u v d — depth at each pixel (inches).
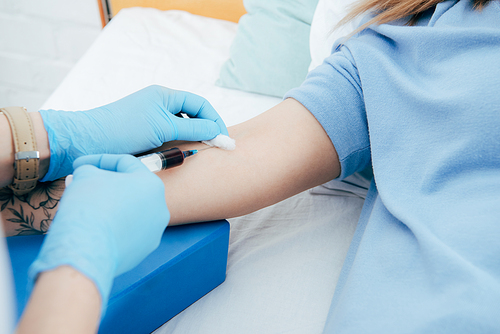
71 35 81.0
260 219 33.4
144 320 24.1
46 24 79.8
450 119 22.5
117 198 17.2
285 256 29.9
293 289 27.5
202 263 25.5
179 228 25.6
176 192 24.9
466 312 16.8
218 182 25.7
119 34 58.7
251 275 28.8
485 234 18.9
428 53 25.3
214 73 52.6
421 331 17.3
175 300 25.6
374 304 19.7
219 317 26.1
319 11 40.2
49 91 91.9
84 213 15.6
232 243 31.7
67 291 12.5
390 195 23.5
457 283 17.8
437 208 21.9
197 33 60.1
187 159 26.7
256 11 48.6
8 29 82.1
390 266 21.0
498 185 20.5
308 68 46.8
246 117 45.1
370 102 26.1
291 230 32.5
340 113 27.5
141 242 18.5
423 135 23.9
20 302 19.6
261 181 26.5
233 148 27.3
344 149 27.9
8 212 24.1
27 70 88.4
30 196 24.3
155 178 19.5
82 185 17.3
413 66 26.4
